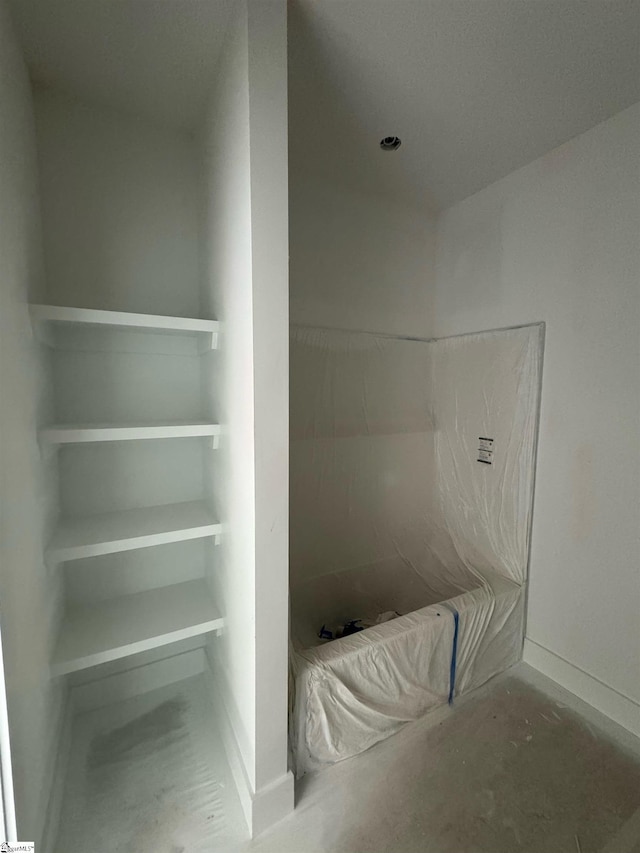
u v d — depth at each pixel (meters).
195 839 1.22
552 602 1.92
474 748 1.55
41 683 1.14
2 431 0.87
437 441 2.57
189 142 1.68
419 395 2.56
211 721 1.64
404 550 2.54
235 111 1.12
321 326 2.20
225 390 1.36
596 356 1.71
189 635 1.47
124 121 1.55
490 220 2.17
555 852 1.21
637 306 1.57
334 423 2.26
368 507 2.41
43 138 1.41
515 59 1.31
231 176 1.19
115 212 1.55
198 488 1.80
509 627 1.97
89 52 1.23
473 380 2.30
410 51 1.27
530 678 1.94
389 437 2.45
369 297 2.35
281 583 1.19
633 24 1.18
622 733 1.63
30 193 1.24
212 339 1.42
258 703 1.20
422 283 2.53
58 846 1.20
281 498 1.15
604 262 1.66
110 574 1.66
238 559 1.29
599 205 1.67
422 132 1.71
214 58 1.28
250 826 1.24
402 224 2.41
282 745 1.26
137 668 1.74
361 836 1.24
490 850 1.21
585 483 1.77
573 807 1.34
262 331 1.07
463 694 1.83
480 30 1.20
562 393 1.85
